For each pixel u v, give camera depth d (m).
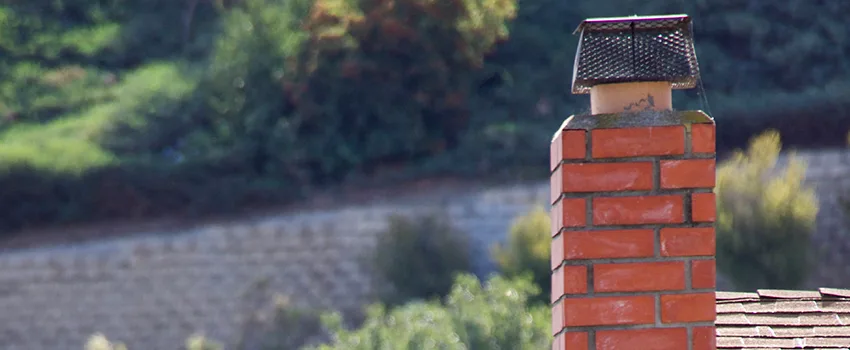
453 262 105.62
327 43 129.88
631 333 14.05
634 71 14.70
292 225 113.31
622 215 14.24
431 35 130.88
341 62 130.12
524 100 137.00
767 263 80.81
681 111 14.45
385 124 130.12
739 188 82.81
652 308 14.08
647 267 14.14
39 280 114.69
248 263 113.00
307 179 127.50
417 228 106.31
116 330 112.94
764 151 86.62
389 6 129.50
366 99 130.12
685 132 14.34
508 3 135.75
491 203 111.62
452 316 73.94
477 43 133.12
